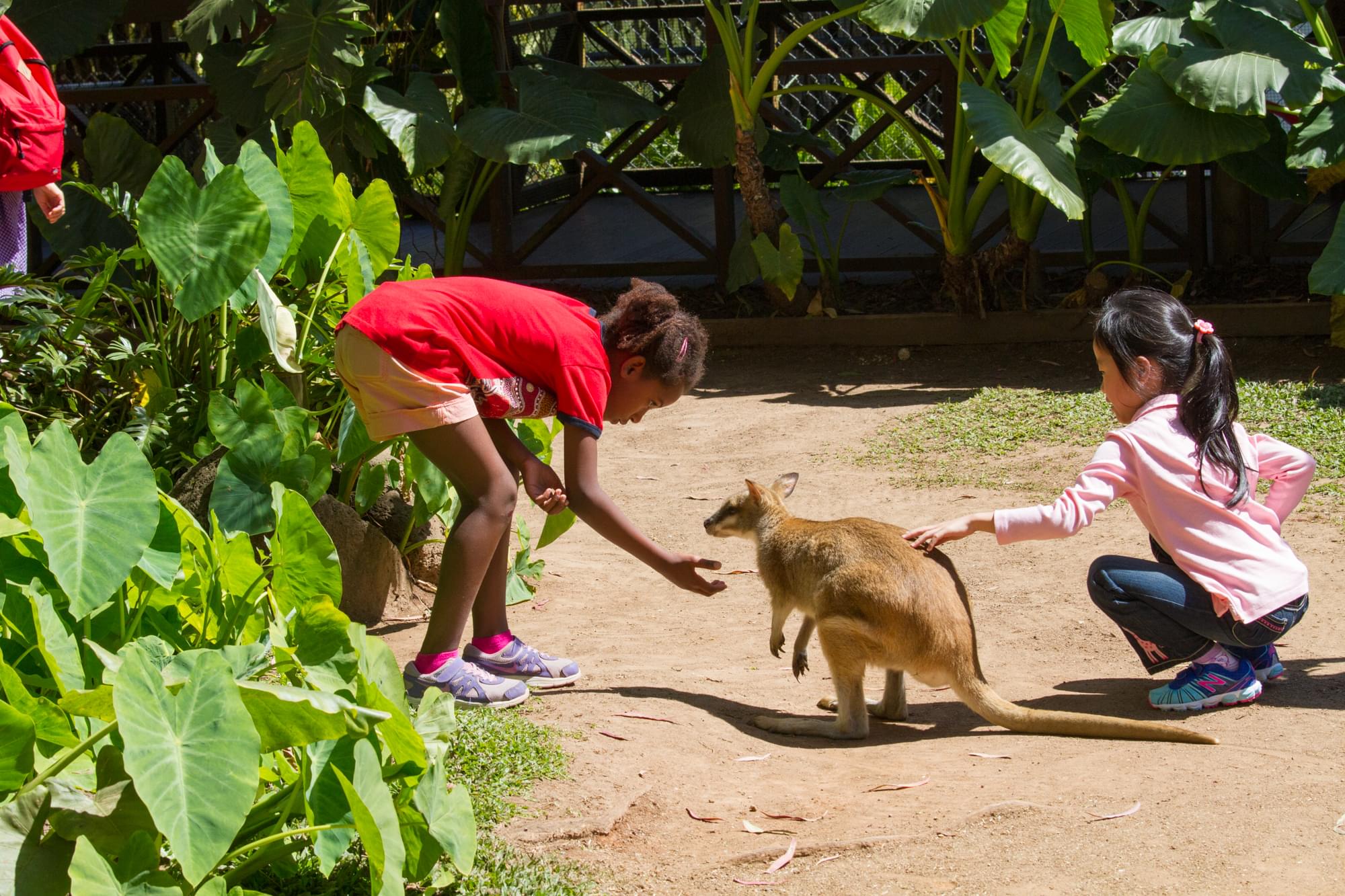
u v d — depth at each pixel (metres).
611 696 3.96
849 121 13.60
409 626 4.88
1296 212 10.22
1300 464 4.01
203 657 2.18
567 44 13.06
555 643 4.80
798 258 10.09
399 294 3.54
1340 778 3.18
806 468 7.34
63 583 2.34
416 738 2.44
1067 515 3.80
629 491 7.17
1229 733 3.63
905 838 2.96
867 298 10.80
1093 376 8.91
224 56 9.60
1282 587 3.75
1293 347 9.16
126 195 5.27
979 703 3.73
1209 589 3.76
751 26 9.67
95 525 2.44
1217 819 2.96
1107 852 2.83
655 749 3.49
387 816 2.34
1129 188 12.79
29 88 4.75
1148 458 3.83
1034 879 2.73
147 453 4.63
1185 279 9.92
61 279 5.58
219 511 4.05
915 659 3.75
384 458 5.67
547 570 5.77
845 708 3.87
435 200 12.70
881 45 12.66
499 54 10.71
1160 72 8.44
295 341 4.45
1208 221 11.41
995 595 5.30
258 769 2.14
